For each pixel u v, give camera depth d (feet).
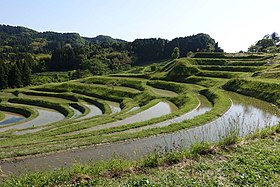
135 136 94.79
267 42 509.35
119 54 555.28
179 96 200.64
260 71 241.76
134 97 244.01
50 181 46.03
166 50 574.15
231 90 217.97
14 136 127.34
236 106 156.97
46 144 91.76
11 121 216.54
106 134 106.42
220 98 175.42
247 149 58.13
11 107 257.34
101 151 81.51
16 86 390.01
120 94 265.95
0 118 224.74
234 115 132.05
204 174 45.60
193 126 109.29
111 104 242.17
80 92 311.68
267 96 174.81
